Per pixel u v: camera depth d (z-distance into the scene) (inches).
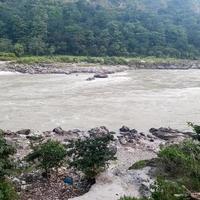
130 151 893.2
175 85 2379.4
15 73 2938.0
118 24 5064.0
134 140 1010.1
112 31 4840.1
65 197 596.7
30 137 1013.2
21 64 3248.0
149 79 2726.4
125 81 2549.2
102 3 6924.2
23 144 932.6
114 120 1341.0
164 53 4933.6
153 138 1059.3
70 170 698.8
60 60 3592.5
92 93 1958.7
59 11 5152.6
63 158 683.4
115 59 3914.9
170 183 566.3
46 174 669.3
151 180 622.2
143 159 823.1
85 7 5664.4
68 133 1082.1
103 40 4633.4
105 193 588.4
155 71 3570.4
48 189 625.3
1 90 2017.7
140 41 5022.1
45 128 1207.6
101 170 649.6
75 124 1269.7
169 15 6697.8
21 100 1717.5
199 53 5221.5
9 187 570.6
